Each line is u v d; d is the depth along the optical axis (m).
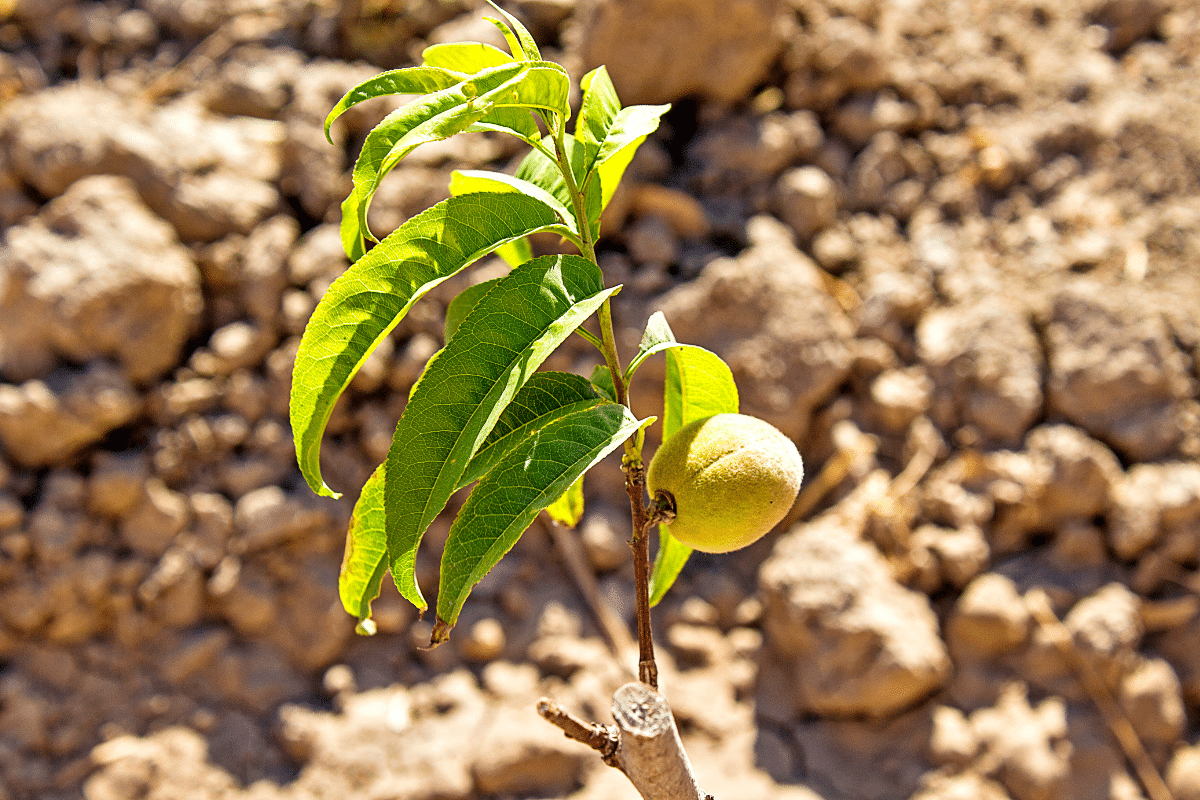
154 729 4.35
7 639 4.42
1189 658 4.31
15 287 4.61
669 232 5.23
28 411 4.43
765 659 4.53
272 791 4.20
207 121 5.43
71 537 4.45
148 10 6.02
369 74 5.56
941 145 5.65
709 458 1.37
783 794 4.13
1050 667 4.30
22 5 5.93
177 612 4.52
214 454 4.71
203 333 4.97
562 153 1.32
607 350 1.37
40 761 4.28
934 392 4.95
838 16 5.68
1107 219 5.32
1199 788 4.06
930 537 4.58
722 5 5.14
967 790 4.06
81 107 5.16
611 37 5.26
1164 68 5.76
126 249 4.70
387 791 4.15
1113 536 4.51
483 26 5.64
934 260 5.30
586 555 4.75
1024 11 6.09
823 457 4.95
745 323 4.95
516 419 1.32
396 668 4.54
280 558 4.59
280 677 4.49
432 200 5.02
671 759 1.20
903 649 4.20
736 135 5.45
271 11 5.87
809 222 5.31
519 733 4.21
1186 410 4.70
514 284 1.22
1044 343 4.95
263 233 5.05
